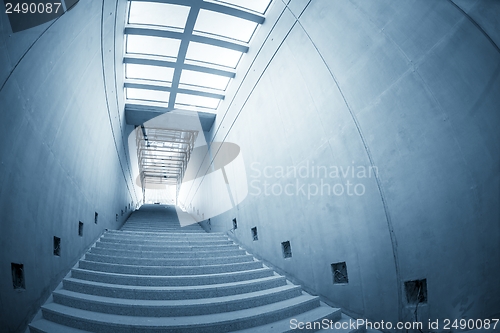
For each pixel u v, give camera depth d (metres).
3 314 3.87
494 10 3.44
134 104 12.45
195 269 6.91
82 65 6.34
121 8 7.58
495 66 3.50
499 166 3.54
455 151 4.02
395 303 4.86
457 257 4.03
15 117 4.03
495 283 3.59
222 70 10.61
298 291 6.55
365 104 5.36
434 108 4.24
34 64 4.29
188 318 4.98
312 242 6.64
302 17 6.84
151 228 14.25
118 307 5.02
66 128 6.14
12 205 4.15
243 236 10.02
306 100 6.88
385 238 5.06
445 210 4.17
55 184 5.73
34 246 4.85
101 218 9.86
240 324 5.01
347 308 5.72
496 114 3.53
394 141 4.87
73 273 6.19
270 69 8.31
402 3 4.52
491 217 3.64
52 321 4.81
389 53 4.82
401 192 4.79
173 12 8.30
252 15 8.40
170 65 10.25
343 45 5.73
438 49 4.11
